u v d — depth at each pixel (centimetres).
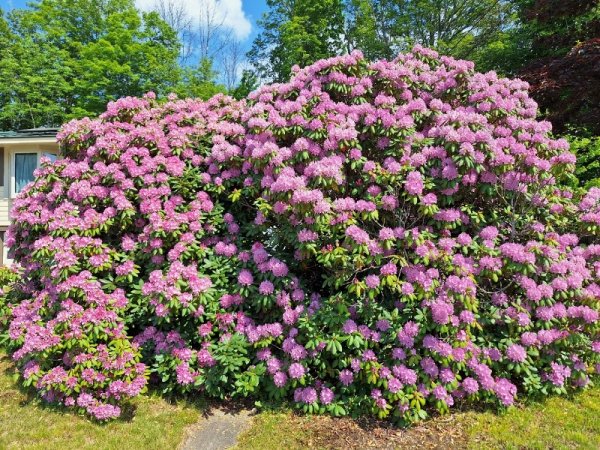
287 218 373
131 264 402
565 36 930
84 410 363
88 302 382
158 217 405
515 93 456
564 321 370
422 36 2159
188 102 528
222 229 448
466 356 344
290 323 368
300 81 447
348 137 382
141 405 378
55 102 2078
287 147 420
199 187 457
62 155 492
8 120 2077
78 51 2158
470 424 342
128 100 488
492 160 371
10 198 1224
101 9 2297
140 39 2089
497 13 1952
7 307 498
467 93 436
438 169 374
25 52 2022
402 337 341
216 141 453
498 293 375
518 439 319
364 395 359
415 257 353
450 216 367
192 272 371
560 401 375
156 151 455
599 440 318
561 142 404
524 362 357
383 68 431
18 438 333
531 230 406
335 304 362
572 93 771
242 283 383
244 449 319
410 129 396
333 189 368
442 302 333
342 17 2125
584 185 857
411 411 341
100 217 414
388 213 380
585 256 409
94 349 371
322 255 348
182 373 372
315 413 361
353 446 319
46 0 2161
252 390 362
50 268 398
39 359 382
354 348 358
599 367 398
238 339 374
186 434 342
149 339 403
